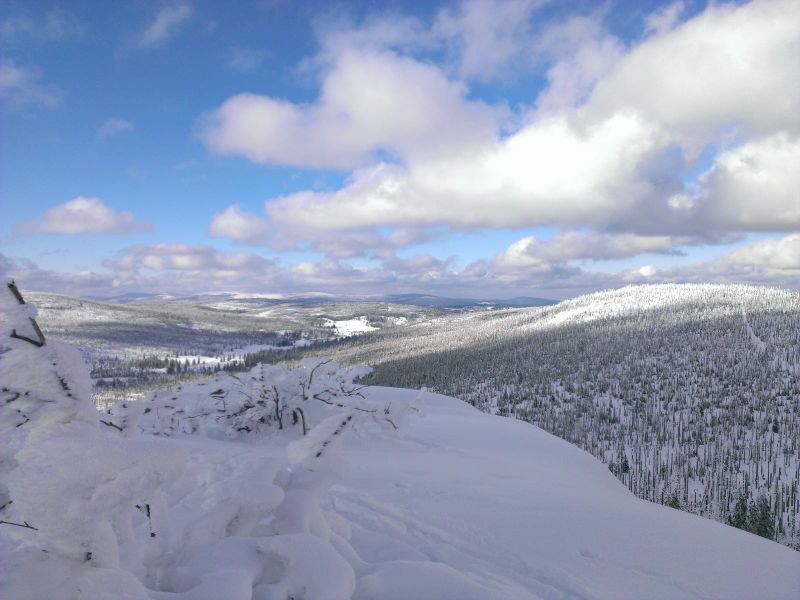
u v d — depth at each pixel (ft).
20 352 5.57
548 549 12.26
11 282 5.62
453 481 18.63
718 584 11.29
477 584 9.16
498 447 33.35
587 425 371.56
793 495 241.55
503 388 472.44
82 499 4.77
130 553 6.63
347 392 33.78
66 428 5.65
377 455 24.16
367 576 8.87
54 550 4.91
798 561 13.15
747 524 205.77
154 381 421.59
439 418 41.27
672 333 632.79
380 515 13.79
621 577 11.11
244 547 7.34
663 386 449.06
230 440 29.78
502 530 13.30
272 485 8.27
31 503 4.72
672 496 246.68
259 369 33.17
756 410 379.96
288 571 7.06
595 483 28.45
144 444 5.12
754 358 497.46
